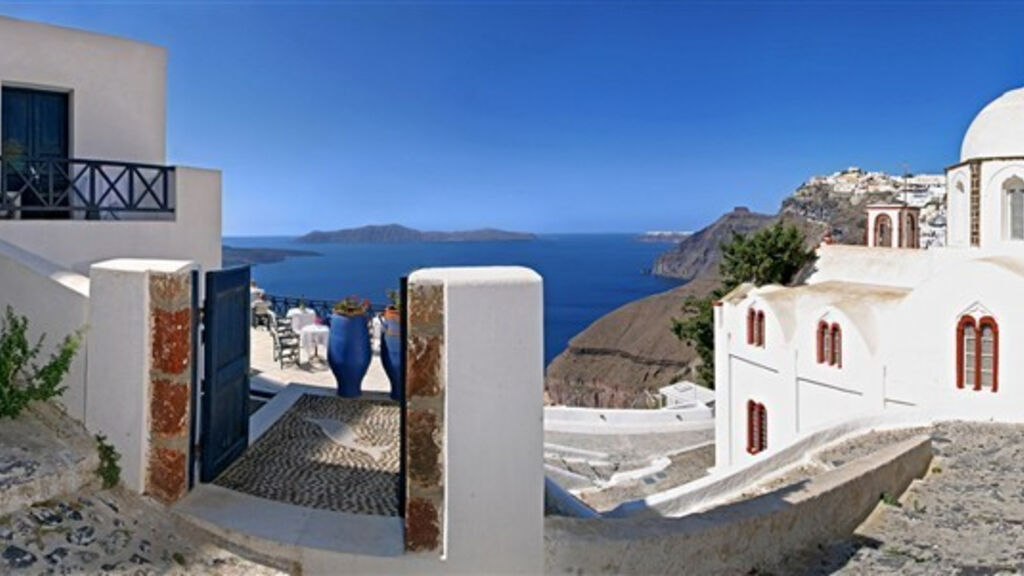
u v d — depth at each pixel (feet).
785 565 22.09
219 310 19.07
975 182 70.64
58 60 36.94
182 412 16.48
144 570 13.80
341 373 31.76
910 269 76.43
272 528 15.66
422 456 14.84
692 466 66.85
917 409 55.77
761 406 74.90
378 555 14.83
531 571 15.28
